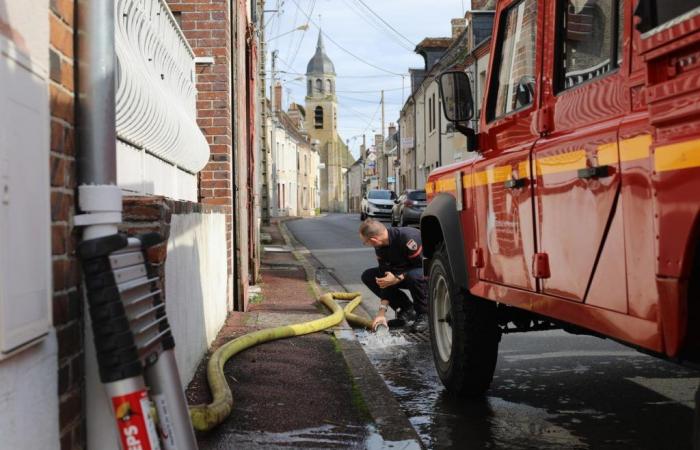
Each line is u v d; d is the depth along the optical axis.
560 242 3.54
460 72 4.93
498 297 4.42
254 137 11.48
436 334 5.75
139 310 2.61
